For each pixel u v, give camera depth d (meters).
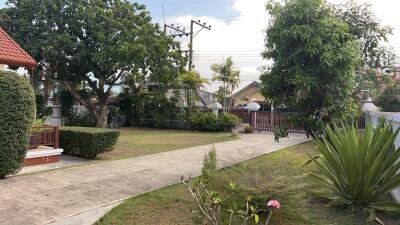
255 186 5.61
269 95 8.65
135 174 9.18
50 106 27.58
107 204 6.68
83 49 24.27
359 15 9.84
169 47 26.97
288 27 7.98
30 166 10.34
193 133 23.61
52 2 23.97
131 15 25.83
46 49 23.39
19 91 8.56
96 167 10.00
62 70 25.44
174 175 9.19
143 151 13.63
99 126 27.45
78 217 5.96
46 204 6.51
